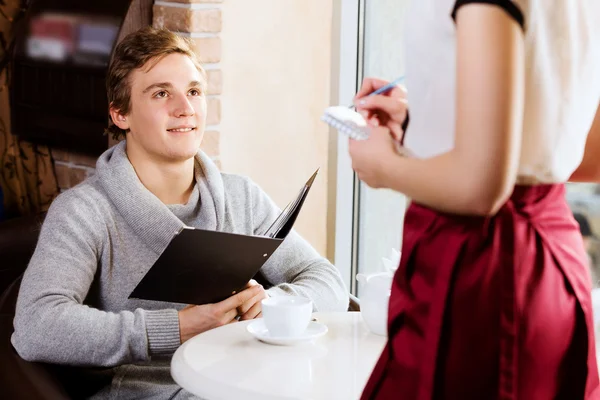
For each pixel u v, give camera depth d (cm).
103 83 280
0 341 197
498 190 98
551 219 110
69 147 300
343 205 297
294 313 167
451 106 107
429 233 110
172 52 210
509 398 106
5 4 330
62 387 182
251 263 178
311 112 293
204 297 186
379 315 174
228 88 279
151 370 202
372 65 288
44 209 327
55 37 301
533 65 104
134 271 207
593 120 123
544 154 107
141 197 206
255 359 157
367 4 288
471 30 97
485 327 106
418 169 102
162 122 207
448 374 108
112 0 288
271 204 233
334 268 228
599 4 110
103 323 188
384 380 115
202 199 217
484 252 106
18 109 320
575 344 111
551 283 107
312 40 289
